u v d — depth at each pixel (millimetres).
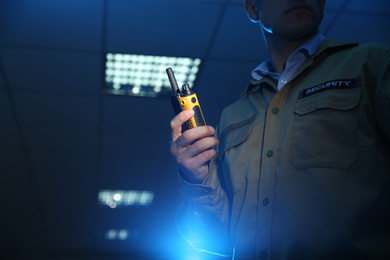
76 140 4598
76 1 2764
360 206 673
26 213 6379
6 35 3057
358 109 740
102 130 4453
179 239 7500
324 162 724
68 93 3805
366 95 748
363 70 773
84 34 3088
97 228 7043
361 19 3041
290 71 940
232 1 2814
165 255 8039
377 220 671
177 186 5816
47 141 4578
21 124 4246
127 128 4438
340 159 718
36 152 4801
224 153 947
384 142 723
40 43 3154
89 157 4988
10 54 3262
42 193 5797
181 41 3211
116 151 4887
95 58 3365
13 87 3676
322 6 1039
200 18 2967
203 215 940
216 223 940
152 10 2865
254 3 1154
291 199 734
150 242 7695
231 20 2996
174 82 934
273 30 1017
